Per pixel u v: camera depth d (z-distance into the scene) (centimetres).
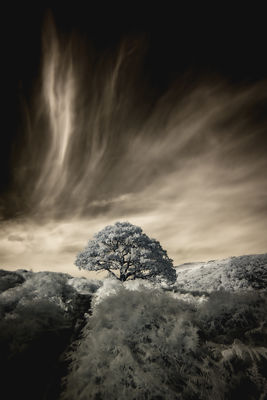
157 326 409
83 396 317
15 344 443
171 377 329
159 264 2072
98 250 2194
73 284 1051
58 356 419
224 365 329
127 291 498
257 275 2752
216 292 483
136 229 2352
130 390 316
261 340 370
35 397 330
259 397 290
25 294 735
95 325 438
